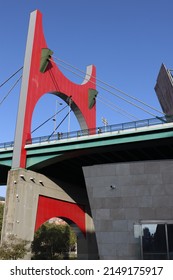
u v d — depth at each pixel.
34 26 50.88
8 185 42.19
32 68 48.66
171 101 55.25
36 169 45.75
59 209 49.44
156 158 44.22
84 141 41.44
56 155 43.16
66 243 65.75
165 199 24.61
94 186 26.61
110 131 40.16
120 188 25.88
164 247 23.75
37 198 44.38
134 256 24.20
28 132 45.59
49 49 51.31
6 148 46.28
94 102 63.75
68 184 53.22
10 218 39.88
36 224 43.47
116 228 25.25
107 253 24.94
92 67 65.81
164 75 54.97
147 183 25.30
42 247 58.78
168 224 24.14
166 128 37.41
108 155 44.03
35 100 48.12
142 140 38.56
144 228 24.56
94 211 26.16
